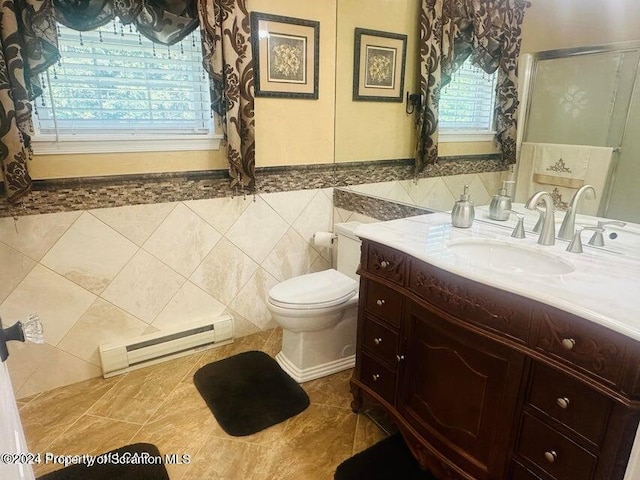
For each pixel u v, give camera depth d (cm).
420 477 155
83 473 154
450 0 191
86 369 211
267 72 224
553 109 158
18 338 71
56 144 182
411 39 209
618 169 143
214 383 209
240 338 254
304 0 227
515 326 116
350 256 237
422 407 152
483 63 181
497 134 179
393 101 223
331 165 262
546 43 157
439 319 139
